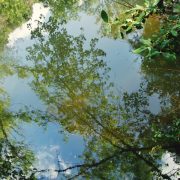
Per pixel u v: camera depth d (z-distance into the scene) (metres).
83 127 14.27
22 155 13.40
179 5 3.52
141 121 13.52
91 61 17.53
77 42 19.31
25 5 22.78
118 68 16.69
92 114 14.63
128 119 13.80
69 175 12.38
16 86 17.72
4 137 14.53
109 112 14.38
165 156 11.83
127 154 12.59
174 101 13.77
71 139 13.98
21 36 21.58
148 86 15.15
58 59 18.48
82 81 16.53
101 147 13.34
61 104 15.66
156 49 3.44
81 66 17.47
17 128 15.02
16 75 18.50
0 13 21.80
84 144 13.57
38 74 18.05
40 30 21.25
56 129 14.65
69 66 17.66
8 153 13.53
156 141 11.85
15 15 22.11
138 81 15.58
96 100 15.23
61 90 16.52
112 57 17.62
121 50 17.95
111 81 15.93
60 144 13.88
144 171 11.82
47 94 16.38
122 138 13.30
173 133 8.27
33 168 12.59
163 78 15.20
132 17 4.03
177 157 11.48
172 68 15.23
